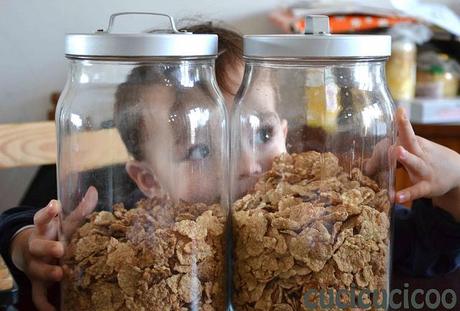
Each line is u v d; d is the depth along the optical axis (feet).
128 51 1.63
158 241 1.71
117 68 1.75
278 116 1.85
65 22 4.46
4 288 1.61
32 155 3.42
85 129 1.83
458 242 2.52
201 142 1.84
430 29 4.79
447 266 2.53
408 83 4.70
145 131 1.83
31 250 2.02
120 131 1.83
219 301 1.83
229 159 1.92
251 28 4.75
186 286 1.72
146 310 1.70
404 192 2.37
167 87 1.78
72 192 1.87
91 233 1.78
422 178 2.38
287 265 1.72
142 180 1.86
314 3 4.85
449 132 4.47
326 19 1.80
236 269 1.85
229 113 1.97
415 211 2.62
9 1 4.38
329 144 1.85
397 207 2.83
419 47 4.90
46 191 3.96
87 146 1.84
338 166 1.84
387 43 1.76
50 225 2.12
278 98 1.84
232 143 1.91
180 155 1.84
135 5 4.47
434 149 2.40
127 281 1.70
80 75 1.81
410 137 2.31
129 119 1.82
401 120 2.29
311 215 1.72
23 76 4.49
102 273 1.73
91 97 1.80
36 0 4.42
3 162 3.36
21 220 2.47
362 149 1.85
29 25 4.43
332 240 1.71
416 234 2.58
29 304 2.15
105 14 4.46
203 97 1.82
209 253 1.78
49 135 3.45
